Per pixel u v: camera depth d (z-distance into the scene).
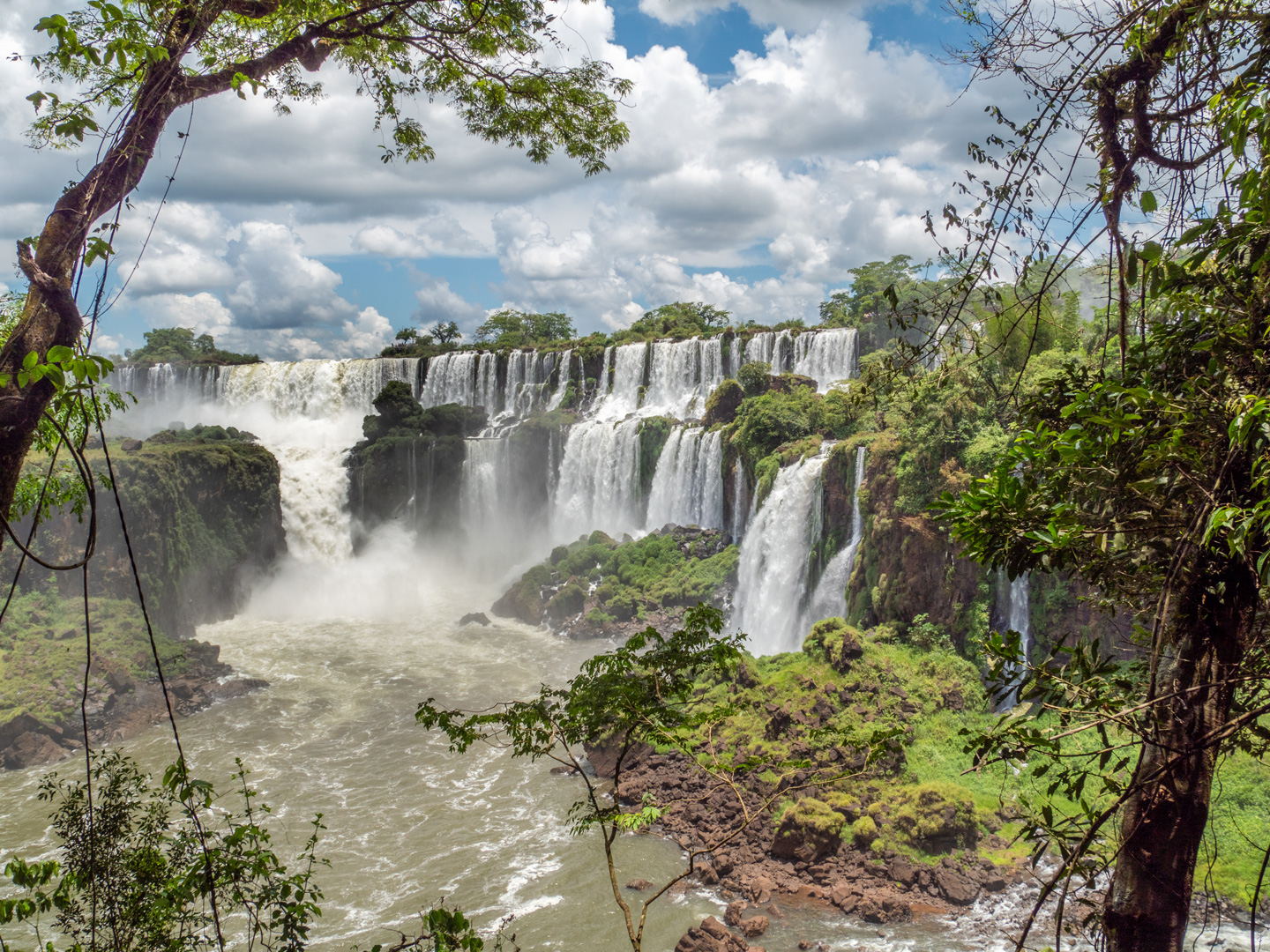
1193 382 5.66
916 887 25.11
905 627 35.78
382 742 39.44
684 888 26.48
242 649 54.03
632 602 54.69
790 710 31.73
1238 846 20.77
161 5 6.48
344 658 52.44
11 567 46.28
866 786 28.45
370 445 74.69
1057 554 6.46
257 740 39.97
